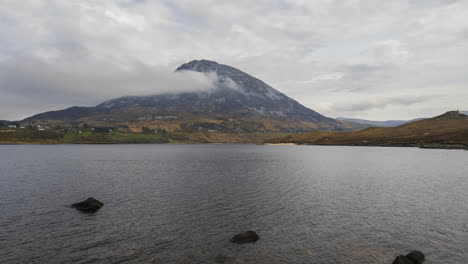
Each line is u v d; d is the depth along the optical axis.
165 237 28.77
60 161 128.12
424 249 25.48
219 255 24.61
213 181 64.25
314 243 27.08
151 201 43.94
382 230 30.38
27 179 68.31
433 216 35.22
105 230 30.73
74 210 38.69
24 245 26.67
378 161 116.00
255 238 27.94
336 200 44.19
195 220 34.28
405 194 48.50
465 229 30.50
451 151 177.12
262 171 84.94
